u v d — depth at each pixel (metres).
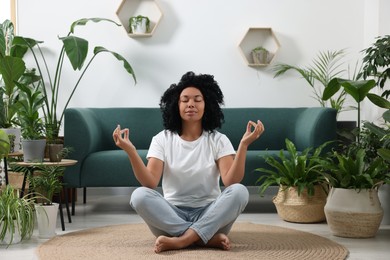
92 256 3.03
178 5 5.64
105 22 5.62
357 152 4.02
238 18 5.66
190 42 5.65
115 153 4.68
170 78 5.66
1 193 3.84
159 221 3.09
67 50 4.63
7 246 3.36
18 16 5.59
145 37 5.63
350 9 5.68
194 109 3.15
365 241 3.50
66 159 4.45
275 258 2.99
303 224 4.11
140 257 2.98
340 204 3.61
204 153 3.21
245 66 5.68
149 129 5.34
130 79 5.64
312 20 5.68
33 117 4.16
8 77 4.59
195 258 2.96
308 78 5.34
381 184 3.76
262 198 5.59
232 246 3.27
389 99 5.23
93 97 5.64
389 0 5.24
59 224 4.11
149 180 3.11
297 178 4.16
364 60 4.56
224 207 3.09
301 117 5.09
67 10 5.61
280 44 5.66
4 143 3.84
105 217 4.42
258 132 3.02
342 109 5.66
